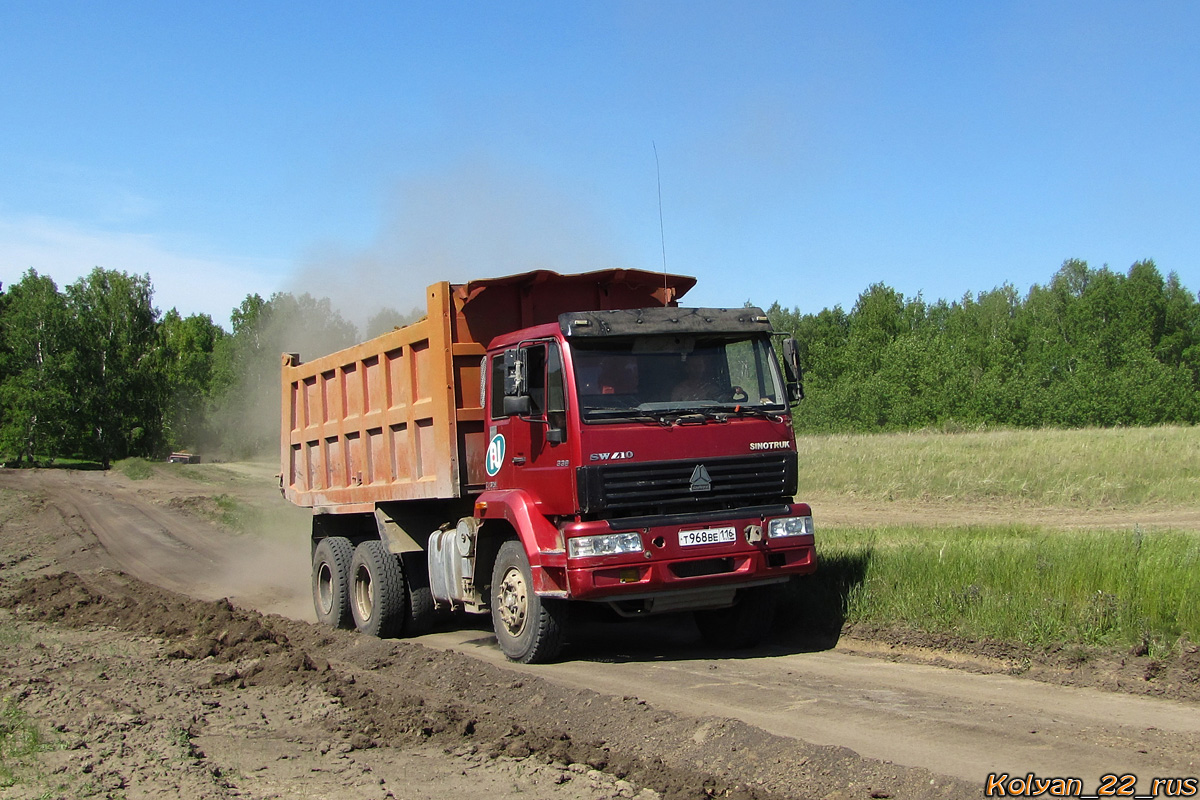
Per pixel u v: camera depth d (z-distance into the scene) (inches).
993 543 438.3
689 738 233.8
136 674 347.9
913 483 889.5
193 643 400.8
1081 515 699.4
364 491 460.1
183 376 3036.4
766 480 337.4
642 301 406.0
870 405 2116.1
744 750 220.4
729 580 328.8
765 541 331.3
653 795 201.8
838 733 237.8
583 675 327.6
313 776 220.7
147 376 2945.4
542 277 383.2
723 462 329.4
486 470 374.6
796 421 2208.4
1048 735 226.4
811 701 271.4
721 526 325.7
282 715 283.3
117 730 262.5
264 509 1037.2
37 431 2765.7
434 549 410.3
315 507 523.2
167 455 2955.2
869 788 194.5
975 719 243.8
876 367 2527.1
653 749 232.7
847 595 378.3
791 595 397.1
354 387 470.9
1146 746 215.3
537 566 328.2
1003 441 1198.9
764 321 348.8
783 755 213.8
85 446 2817.4
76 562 756.6
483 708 286.4
